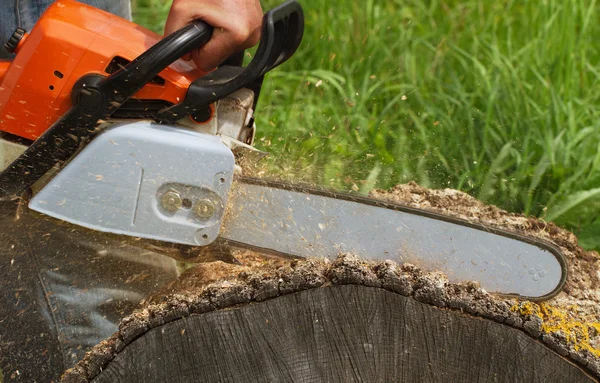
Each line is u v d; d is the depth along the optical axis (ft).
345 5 17.83
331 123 14.74
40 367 8.96
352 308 6.90
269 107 15.24
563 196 12.66
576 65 15.84
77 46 7.70
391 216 8.02
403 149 14.10
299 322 6.91
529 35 17.16
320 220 8.16
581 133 13.66
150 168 7.67
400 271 6.90
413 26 17.72
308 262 7.01
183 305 6.86
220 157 7.64
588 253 9.73
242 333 6.90
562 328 7.18
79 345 8.98
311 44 17.03
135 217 7.84
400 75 15.99
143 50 7.92
